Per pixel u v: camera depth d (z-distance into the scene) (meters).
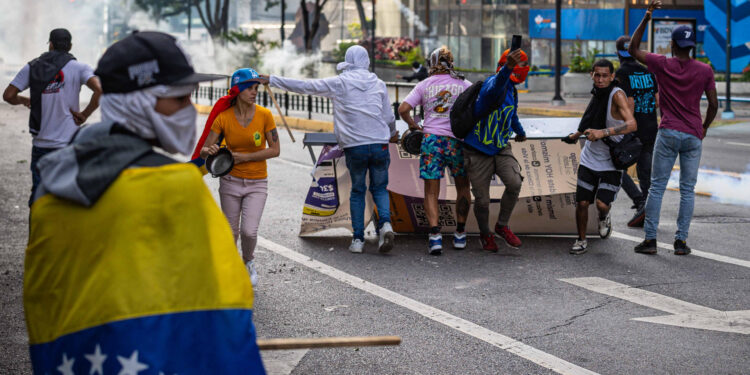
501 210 7.48
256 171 6.22
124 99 2.11
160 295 2.02
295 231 8.48
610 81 7.20
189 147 2.22
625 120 7.10
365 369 4.61
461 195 7.56
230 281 2.08
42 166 2.07
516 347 4.96
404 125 8.45
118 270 2.00
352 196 7.54
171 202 2.04
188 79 2.16
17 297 6.03
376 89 7.35
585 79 38.91
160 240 2.04
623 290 6.28
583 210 7.43
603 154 7.32
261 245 7.82
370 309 5.77
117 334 1.98
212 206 2.12
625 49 8.62
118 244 2.00
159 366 1.99
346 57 7.39
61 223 2.03
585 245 7.51
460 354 4.84
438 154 7.34
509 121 7.18
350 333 5.23
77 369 2.01
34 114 6.72
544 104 32.12
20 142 17.86
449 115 7.36
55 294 2.05
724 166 13.52
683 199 7.39
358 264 7.11
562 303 5.93
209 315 2.05
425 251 7.62
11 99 6.76
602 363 4.70
